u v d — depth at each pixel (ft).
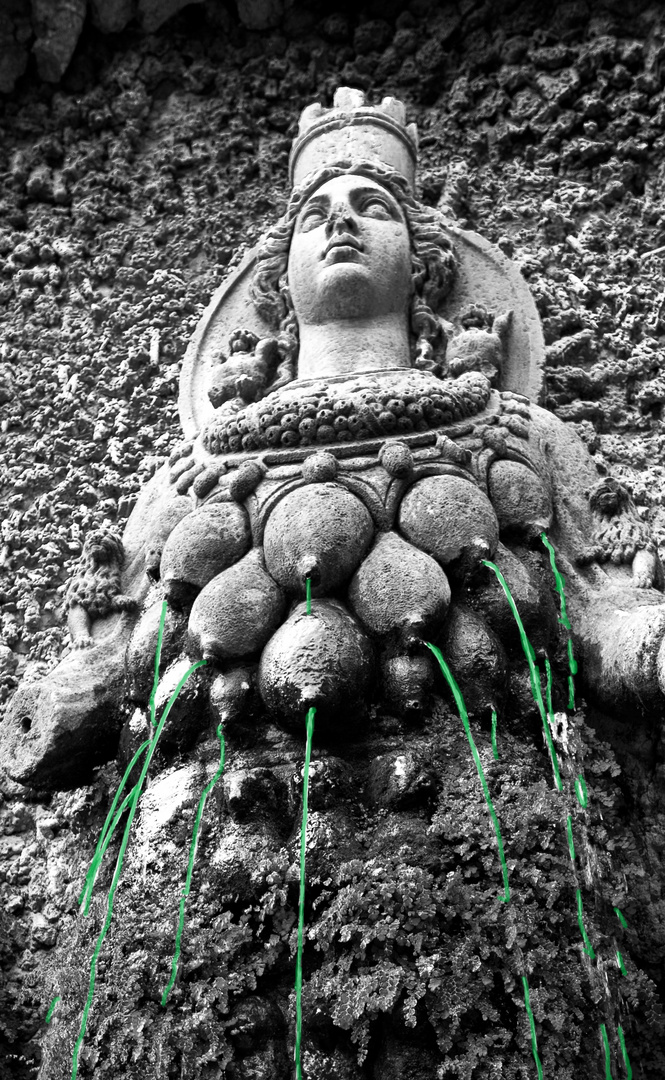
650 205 14.32
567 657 9.35
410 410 10.02
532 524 9.71
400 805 8.14
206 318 13.03
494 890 7.79
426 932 7.63
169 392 13.57
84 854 9.93
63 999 8.60
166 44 16.57
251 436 10.24
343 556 9.12
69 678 9.73
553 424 11.12
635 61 15.35
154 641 9.66
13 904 9.98
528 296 12.66
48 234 15.44
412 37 16.24
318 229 12.06
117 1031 7.79
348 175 12.53
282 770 8.50
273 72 16.34
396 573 8.94
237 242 14.88
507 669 8.92
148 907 8.14
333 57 16.40
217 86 16.37
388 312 11.77
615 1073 7.62
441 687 8.81
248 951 7.87
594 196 14.56
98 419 13.56
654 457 12.37
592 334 13.20
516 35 15.94
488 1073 7.23
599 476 11.03
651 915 8.55
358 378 10.82
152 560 10.20
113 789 9.67
